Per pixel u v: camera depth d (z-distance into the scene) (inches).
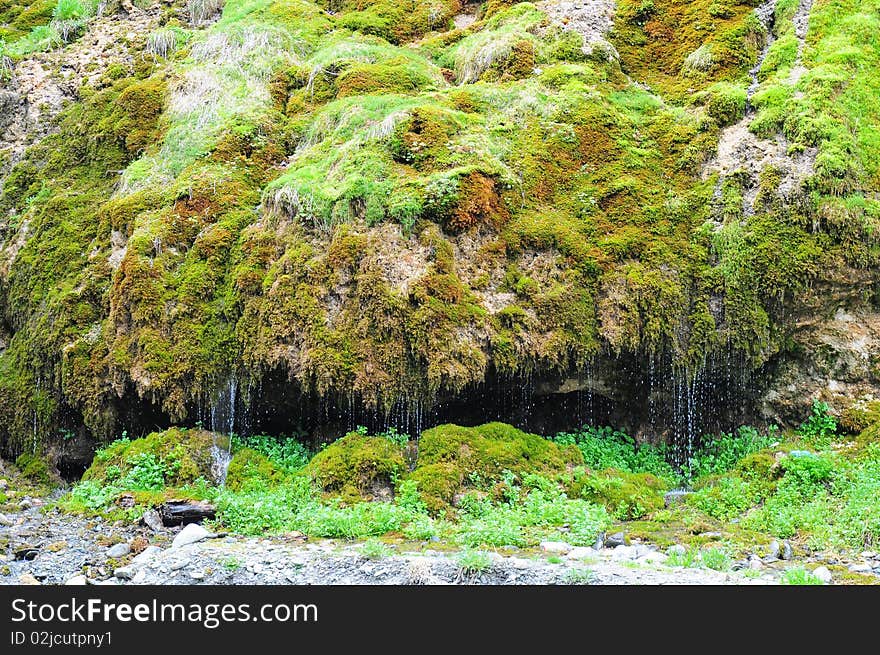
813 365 414.3
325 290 387.9
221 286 410.0
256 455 385.4
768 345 404.5
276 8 566.9
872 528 304.8
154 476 375.6
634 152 439.5
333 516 321.1
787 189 410.3
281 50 521.7
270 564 280.2
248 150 456.4
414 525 317.1
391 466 360.8
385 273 386.3
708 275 406.6
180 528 332.8
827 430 405.7
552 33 502.3
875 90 442.3
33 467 434.0
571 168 434.3
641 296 400.8
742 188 420.2
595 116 447.2
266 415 407.8
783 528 319.6
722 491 362.0
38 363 440.5
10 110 559.8
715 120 443.8
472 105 457.1
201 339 400.2
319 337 381.7
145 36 588.7
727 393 416.2
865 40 460.8
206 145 454.0
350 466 361.1
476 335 387.5
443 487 350.9
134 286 405.7
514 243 407.8
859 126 426.9
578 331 397.7
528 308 398.0
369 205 397.4
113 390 407.8
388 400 378.6
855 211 401.4
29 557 299.6
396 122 423.5
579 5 517.7
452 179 401.4
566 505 338.6
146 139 486.9
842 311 412.8
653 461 409.1
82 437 438.3
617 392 414.9
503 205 414.6
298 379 384.2
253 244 408.8
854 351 411.2
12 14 657.6
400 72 490.3
